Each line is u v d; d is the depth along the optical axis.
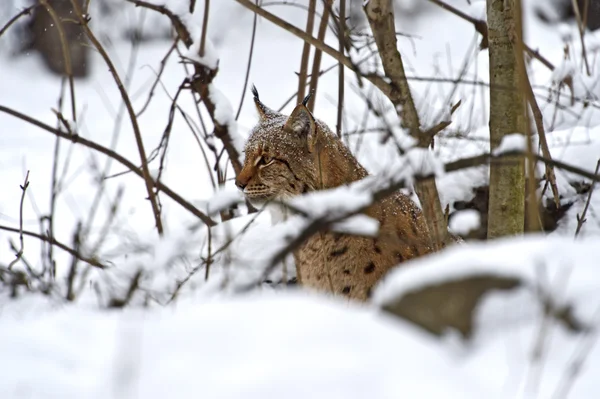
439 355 4.25
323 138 10.66
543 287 4.46
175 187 18.16
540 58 15.41
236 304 4.98
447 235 9.43
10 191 17.89
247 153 11.21
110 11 30.98
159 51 31.39
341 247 9.78
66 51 10.72
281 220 10.83
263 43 32.31
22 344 4.89
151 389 4.16
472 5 13.93
